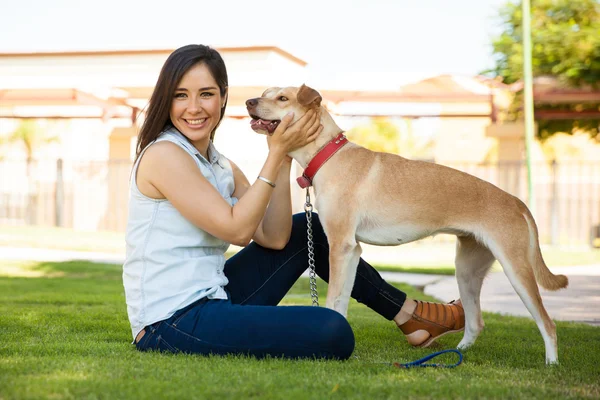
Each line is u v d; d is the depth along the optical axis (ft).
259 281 11.26
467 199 12.05
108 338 12.17
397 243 12.51
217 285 10.14
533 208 45.62
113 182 55.47
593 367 10.55
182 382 8.34
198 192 9.76
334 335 9.62
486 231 11.80
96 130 69.10
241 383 8.30
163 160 9.83
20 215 63.82
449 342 13.37
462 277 12.64
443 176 12.35
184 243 9.97
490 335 14.25
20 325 13.58
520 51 53.21
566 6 54.29
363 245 50.42
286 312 9.72
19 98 51.65
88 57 51.49
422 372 9.60
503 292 24.22
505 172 51.13
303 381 8.48
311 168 12.32
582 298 21.98
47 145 69.41
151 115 10.27
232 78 48.44
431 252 44.98
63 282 25.99
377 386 8.42
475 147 73.26
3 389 7.88
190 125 10.32
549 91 50.65
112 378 8.51
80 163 61.87
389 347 12.42
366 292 12.24
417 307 12.44
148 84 50.72
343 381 8.60
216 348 9.74
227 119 50.37
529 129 45.83
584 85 51.21
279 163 10.21
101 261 35.53
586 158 72.13
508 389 8.45
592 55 50.19
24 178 65.16
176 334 9.87
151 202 10.00
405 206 12.17
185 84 10.13
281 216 11.15
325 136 12.53
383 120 89.56
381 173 12.37
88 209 59.31
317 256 12.28
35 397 7.59
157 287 9.93
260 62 47.96
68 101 51.75
